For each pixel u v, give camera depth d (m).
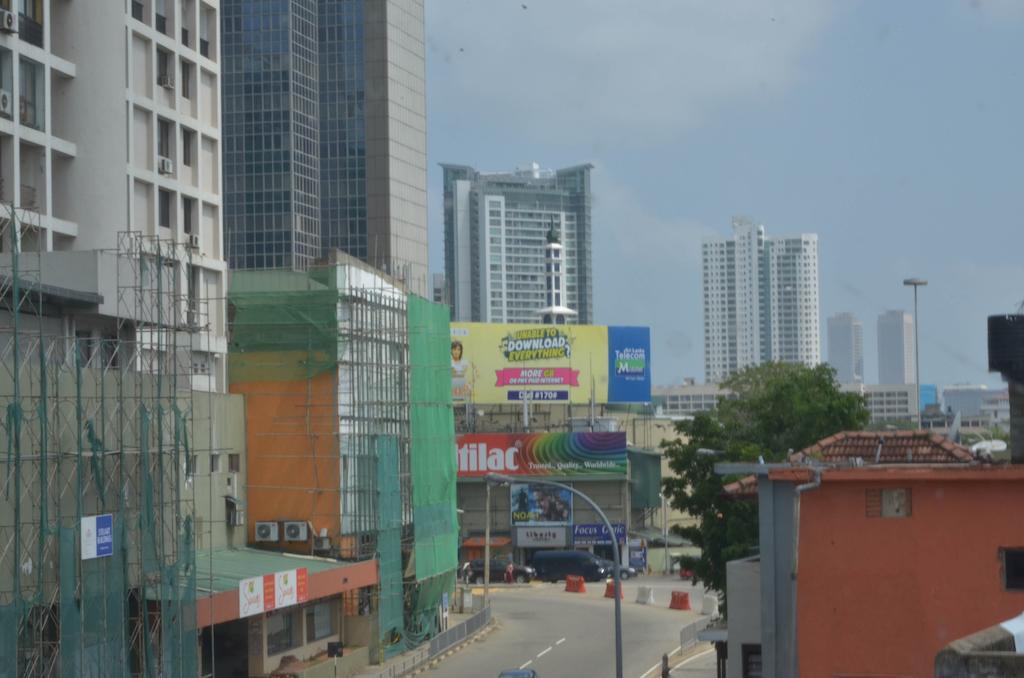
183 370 64.50
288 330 71.38
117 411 49.94
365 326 73.56
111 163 67.81
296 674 61.03
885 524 34.22
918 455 37.81
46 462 42.84
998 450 41.06
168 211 74.38
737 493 38.94
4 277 45.75
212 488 66.62
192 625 51.47
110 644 46.53
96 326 53.97
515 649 76.81
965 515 33.81
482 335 140.12
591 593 109.25
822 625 34.41
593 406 140.62
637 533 128.12
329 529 70.50
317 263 77.06
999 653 18.23
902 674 33.88
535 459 125.69
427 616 79.69
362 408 72.50
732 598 39.69
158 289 51.22
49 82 65.44
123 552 47.47
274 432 71.25
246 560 65.00
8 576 42.75
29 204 64.38
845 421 63.81
